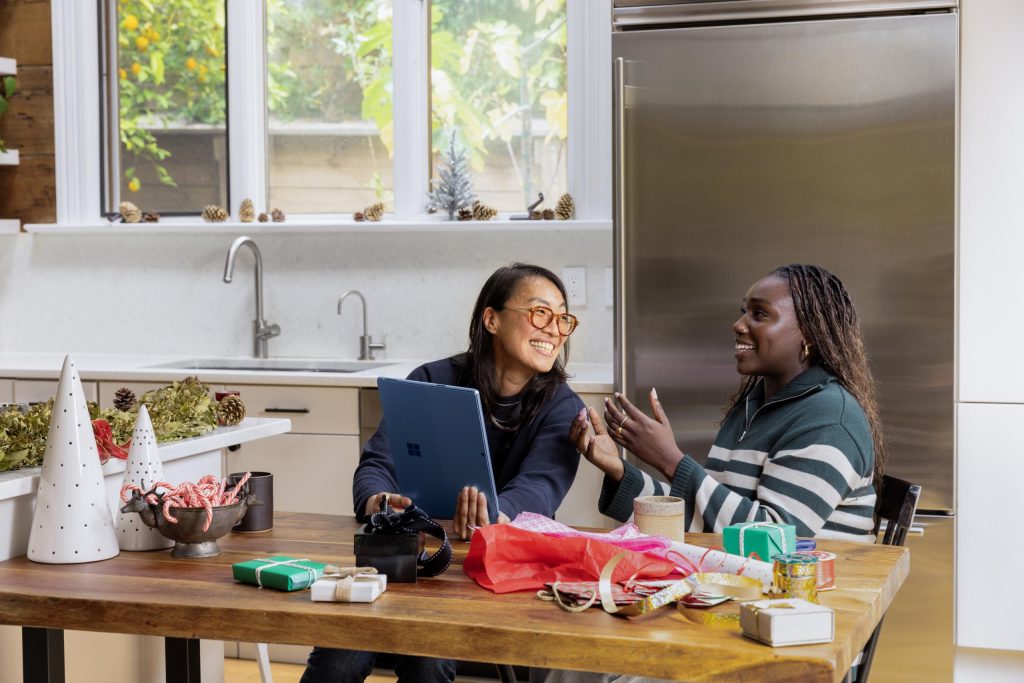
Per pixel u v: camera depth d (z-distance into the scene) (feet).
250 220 14.14
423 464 6.66
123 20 14.90
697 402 10.78
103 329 15.01
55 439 5.95
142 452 6.36
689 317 10.77
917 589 10.45
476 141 13.98
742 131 10.57
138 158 15.01
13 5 14.82
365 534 5.41
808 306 7.13
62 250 15.08
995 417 10.43
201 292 14.65
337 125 14.44
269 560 5.59
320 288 14.24
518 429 7.39
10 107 14.93
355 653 6.67
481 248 13.71
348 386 11.73
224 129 14.75
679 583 4.88
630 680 5.63
